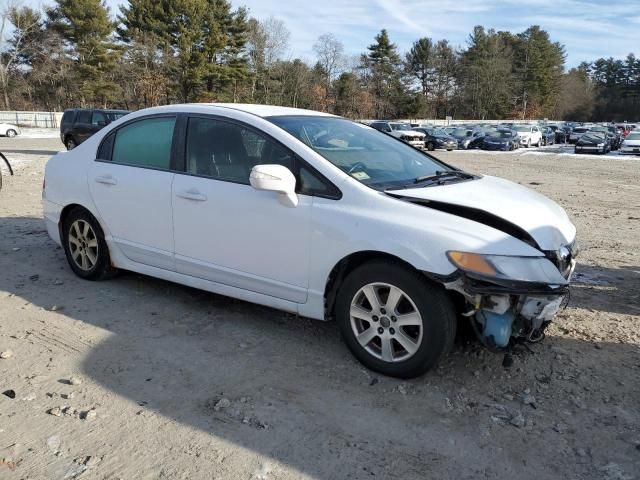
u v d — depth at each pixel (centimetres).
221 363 366
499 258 314
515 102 9931
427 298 325
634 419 311
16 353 374
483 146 3588
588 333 422
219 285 421
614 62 12412
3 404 313
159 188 441
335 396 329
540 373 359
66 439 283
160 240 449
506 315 327
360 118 7900
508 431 298
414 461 273
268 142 394
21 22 5872
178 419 303
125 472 259
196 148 431
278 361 371
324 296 368
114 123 496
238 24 6141
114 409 311
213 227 411
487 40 9469
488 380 349
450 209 342
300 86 7206
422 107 8688
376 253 344
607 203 1177
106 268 503
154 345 390
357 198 353
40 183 1177
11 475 255
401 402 324
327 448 281
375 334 351
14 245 644
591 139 3222
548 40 10250
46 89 6025
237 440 285
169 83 5769
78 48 5712
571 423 307
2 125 3812
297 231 369
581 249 710
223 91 6272
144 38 5616
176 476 257
